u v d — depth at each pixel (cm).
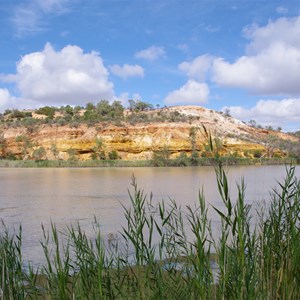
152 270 357
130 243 931
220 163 311
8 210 1908
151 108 14225
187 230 1019
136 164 8300
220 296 299
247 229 353
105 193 2762
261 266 355
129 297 369
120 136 9681
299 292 340
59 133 10088
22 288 363
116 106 13062
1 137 10012
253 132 11775
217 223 1188
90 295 363
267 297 323
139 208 364
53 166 8456
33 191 2972
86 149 9569
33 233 1248
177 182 3691
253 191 2252
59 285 308
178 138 9419
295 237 353
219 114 13025
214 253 700
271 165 6675
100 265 321
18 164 8431
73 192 2861
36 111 14350
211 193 2536
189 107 13675
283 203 403
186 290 348
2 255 366
